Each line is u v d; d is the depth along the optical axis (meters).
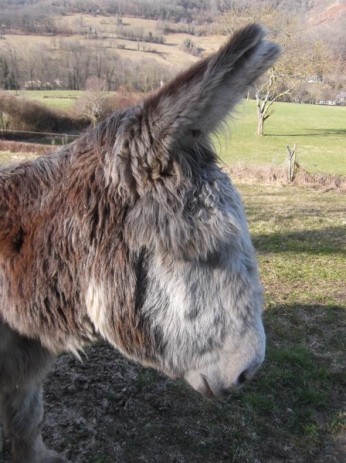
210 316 0.93
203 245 0.89
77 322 1.03
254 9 17.91
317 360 2.42
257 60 0.78
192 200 0.90
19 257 1.02
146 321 0.94
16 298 1.04
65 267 0.99
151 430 1.87
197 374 0.98
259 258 4.03
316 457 1.81
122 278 0.93
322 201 7.06
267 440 1.86
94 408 1.96
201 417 1.95
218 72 0.77
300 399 2.11
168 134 0.84
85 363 2.26
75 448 1.76
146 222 0.90
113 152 0.94
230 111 0.84
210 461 1.75
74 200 0.98
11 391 1.30
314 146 17.55
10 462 1.65
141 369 2.23
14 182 1.07
